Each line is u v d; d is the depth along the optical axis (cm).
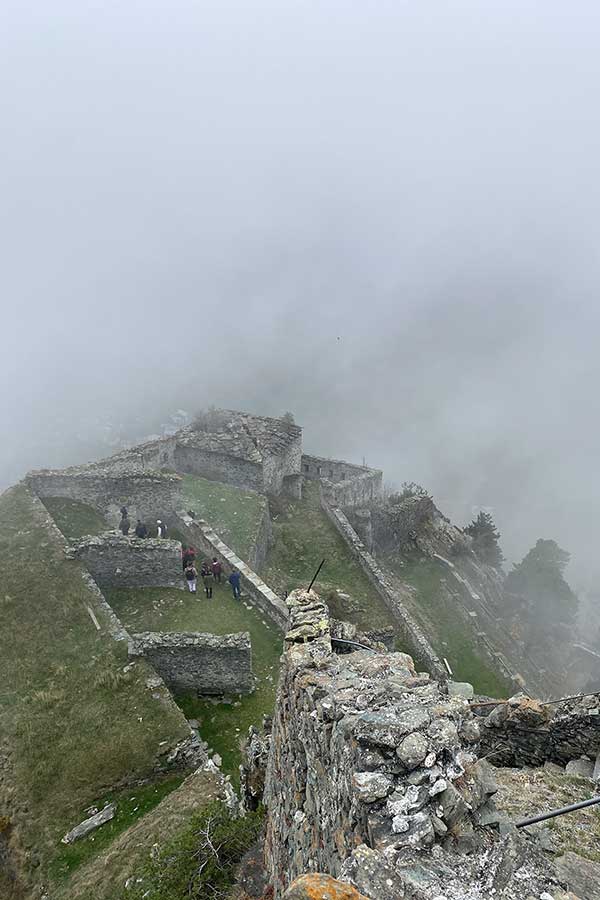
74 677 1938
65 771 1672
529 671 3791
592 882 621
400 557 4666
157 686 1914
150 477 3078
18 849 1509
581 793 934
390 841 507
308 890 423
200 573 2816
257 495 3881
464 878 488
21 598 2212
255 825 1149
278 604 2500
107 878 1327
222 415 4984
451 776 561
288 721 876
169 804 1555
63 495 2928
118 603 2486
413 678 742
